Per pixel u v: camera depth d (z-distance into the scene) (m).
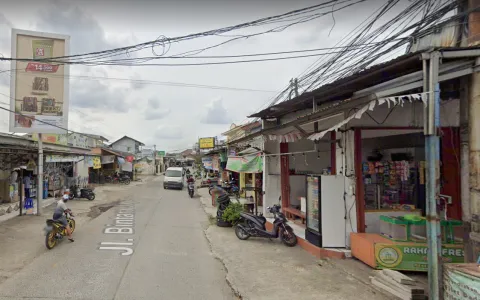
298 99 8.15
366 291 5.11
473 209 4.73
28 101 12.21
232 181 20.30
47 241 7.55
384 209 7.14
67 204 16.03
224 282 5.74
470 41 5.25
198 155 51.97
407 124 6.91
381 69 5.25
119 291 5.18
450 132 5.41
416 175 7.44
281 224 8.29
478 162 4.65
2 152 11.40
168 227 10.68
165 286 5.46
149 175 58.44
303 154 11.10
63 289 5.20
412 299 4.50
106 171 34.84
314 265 6.46
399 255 5.71
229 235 9.42
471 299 3.59
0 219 11.30
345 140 7.08
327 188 7.07
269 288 5.29
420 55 4.32
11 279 5.61
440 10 5.51
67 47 12.57
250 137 10.59
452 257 5.34
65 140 25.22
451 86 5.27
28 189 16.11
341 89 6.82
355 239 6.53
